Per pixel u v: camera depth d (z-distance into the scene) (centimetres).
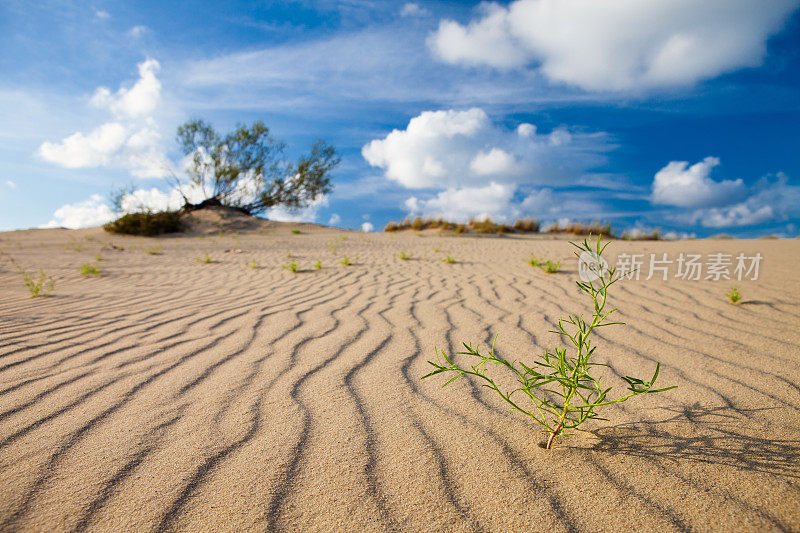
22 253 864
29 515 103
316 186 2162
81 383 185
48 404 164
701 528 98
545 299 361
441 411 157
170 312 327
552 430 132
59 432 143
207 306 350
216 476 119
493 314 311
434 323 286
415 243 1120
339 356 220
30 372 199
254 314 319
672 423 146
